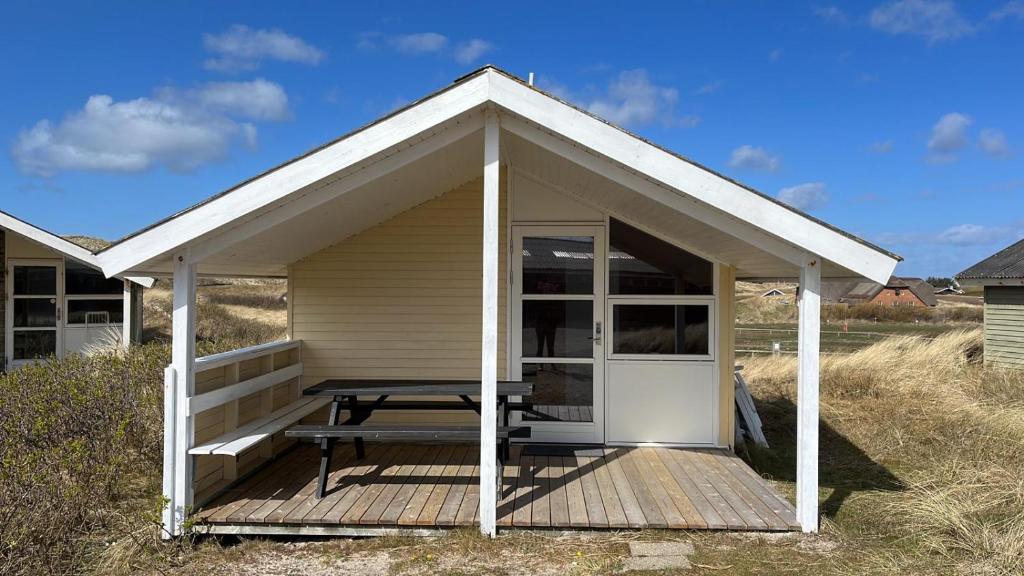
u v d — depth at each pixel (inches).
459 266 252.5
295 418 212.5
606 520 169.0
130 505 192.7
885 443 282.8
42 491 163.9
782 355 568.7
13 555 149.9
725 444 243.6
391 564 154.1
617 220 247.4
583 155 167.2
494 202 164.2
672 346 246.2
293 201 166.6
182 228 158.9
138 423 225.3
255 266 231.8
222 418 191.8
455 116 156.8
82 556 159.5
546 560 154.3
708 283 245.3
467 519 168.9
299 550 163.5
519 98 156.3
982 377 396.5
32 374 267.9
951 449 263.1
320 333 253.6
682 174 157.3
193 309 169.3
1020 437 268.4
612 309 247.6
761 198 156.3
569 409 248.4
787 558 154.6
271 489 193.0
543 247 249.4
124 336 457.7
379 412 254.2
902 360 429.1
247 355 202.1
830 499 202.2
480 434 179.3
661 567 150.3
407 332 253.4
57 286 462.0
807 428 166.6
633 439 246.5
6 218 414.3
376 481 201.6
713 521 169.0
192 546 164.7
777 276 249.1
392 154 164.7
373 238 253.1
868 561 153.1
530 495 188.7
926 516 178.9
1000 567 148.1
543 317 249.3
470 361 252.4
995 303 469.7
